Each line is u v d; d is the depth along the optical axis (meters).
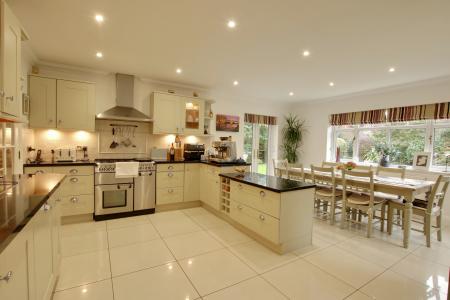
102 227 3.19
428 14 2.10
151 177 3.84
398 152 4.52
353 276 2.12
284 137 6.43
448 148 3.91
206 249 2.59
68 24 2.42
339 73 3.81
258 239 2.81
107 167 3.47
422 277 2.13
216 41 2.77
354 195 3.43
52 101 3.40
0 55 1.53
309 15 2.18
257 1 1.98
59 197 1.90
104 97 4.04
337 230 3.25
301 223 2.63
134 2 2.02
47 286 1.50
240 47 2.93
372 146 4.93
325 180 3.70
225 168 3.72
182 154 4.62
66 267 2.17
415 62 3.23
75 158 3.70
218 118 5.37
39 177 2.04
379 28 2.38
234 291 1.88
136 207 3.73
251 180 2.87
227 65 3.59
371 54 3.02
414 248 2.73
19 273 1.00
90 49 3.05
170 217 3.68
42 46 2.98
